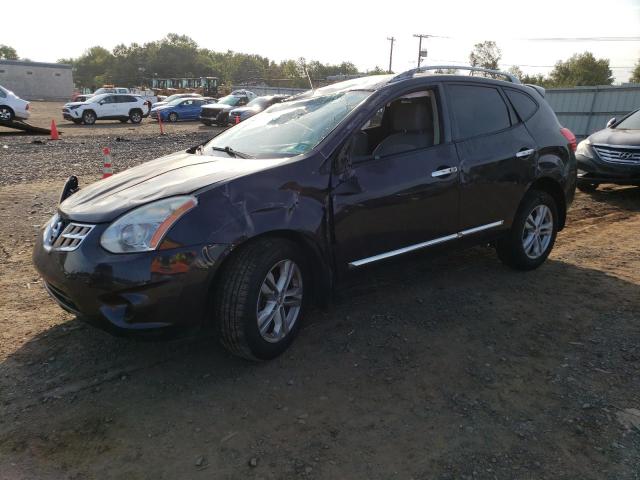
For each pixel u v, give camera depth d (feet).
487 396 9.52
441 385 9.88
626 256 17.38
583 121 74.23
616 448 8.13
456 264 16.62
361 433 8.54
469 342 11.50
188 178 10.23
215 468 7.79
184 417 8.96
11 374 10.18
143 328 9.06
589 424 8.70
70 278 9.15
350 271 11.48
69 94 203.10
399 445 8.25
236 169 10.53
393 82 12.57
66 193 12.76
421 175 12.25
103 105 88.33
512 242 15.17
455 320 12.57
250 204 9.73
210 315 10.10
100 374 10.24
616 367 10.43
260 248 9.87
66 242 9.57
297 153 11.21
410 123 12.95
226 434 8.53
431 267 16.34
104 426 8.72
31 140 56.70
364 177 11.32
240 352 10.09
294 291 10.80
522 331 12.01
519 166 14.53
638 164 25.57
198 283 9.23
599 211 24.43
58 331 11.91
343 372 10.33
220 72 392.06
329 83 14.84
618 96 70.18
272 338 10.45
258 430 8.63
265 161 11.02
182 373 10.32
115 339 11.57
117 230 9.14
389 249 12.03
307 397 9.52
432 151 12.67
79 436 8.48
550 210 15.89
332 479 7.55
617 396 9.48
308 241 10.50
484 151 13.73
